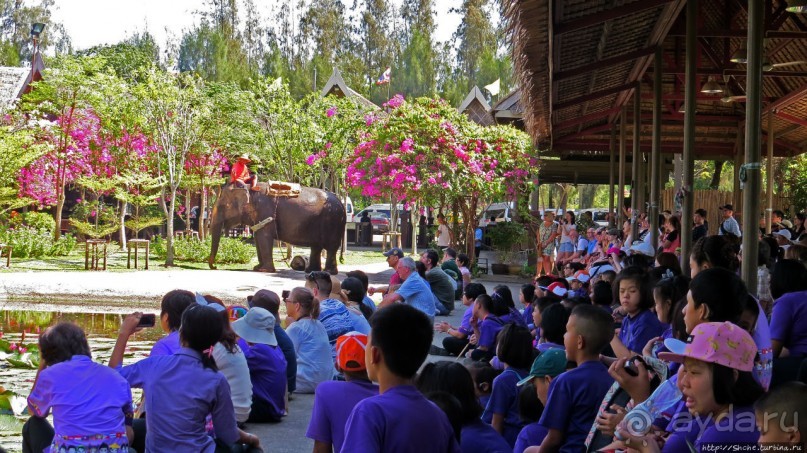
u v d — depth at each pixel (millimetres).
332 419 4945
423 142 22219
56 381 5605
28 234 26234
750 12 7535
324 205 23297
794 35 12195
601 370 5074
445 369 4883
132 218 33656
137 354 12383
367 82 73062
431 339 3871
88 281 19094
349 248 38250
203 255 26125
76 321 15727
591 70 12812
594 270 11414
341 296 10695
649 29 12773
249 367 7941
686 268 10641
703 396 3617
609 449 4113
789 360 5801
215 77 65812
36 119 28984
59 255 27141
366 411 3695
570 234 19234
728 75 15211
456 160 22109
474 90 36219
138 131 28125
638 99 16125
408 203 22984
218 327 5984
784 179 31875
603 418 4281
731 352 3578
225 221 23672
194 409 5824
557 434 5031
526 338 6156
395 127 22203
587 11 10008
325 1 75750
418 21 75188
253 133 29000
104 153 29953
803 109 18531
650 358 4629
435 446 3752
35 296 18484
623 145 19312
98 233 28422
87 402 5602
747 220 7367
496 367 7543
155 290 18438
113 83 27797
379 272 24609
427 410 3779
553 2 8781
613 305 8258
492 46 74000
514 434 5984
